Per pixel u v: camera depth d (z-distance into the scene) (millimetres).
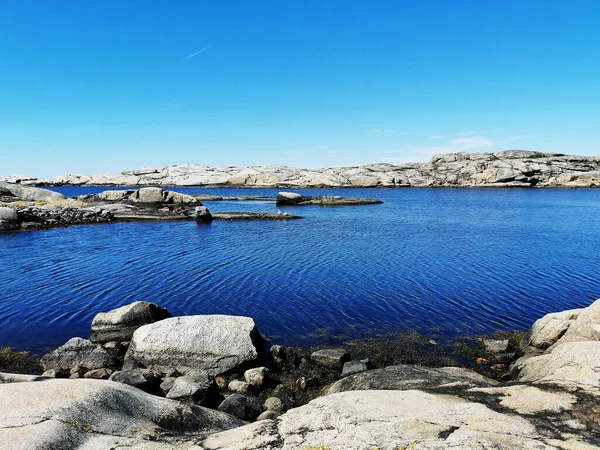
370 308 20312
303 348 16047
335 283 24500
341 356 14570
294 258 31844
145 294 22234
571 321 15016
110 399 7844
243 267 28641
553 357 11492
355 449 6215
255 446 6477
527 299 21578
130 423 7383
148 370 13281
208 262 30281
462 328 17984
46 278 25297
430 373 11484
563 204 90375
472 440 6348
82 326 17953
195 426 8180
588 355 10383
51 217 53125
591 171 164500
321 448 6305
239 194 141375
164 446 6516
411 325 18297
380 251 34938
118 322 16688
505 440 6426
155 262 30188
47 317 18859
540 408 7734
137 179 198375
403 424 7098
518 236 43781
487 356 15414
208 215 59438
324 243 39344
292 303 20953
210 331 14516
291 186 185625
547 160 176125
